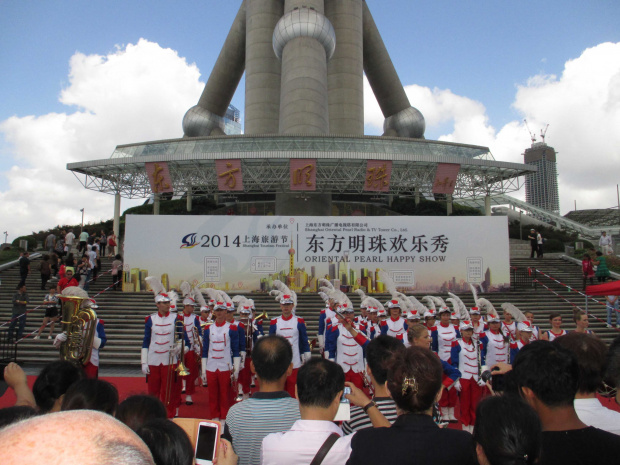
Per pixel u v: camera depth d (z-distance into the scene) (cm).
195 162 2850
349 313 895
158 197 3008
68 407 283
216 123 4256
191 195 3478
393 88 4284
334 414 289
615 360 299
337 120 3984
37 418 97
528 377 258
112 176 3056
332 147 3256
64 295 717
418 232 1888
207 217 1852
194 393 1005
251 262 1842
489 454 199
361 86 4091
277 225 1862
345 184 3056
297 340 882
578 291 1948
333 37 3600
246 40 4128
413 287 1866
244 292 1828
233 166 2766
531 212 5216
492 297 1867
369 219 1883
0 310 1641
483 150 3512
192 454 213
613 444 238
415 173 2972
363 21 4331
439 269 1880
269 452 269
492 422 202
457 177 3128
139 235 1825
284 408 368
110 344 1393
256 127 3944
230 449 262
